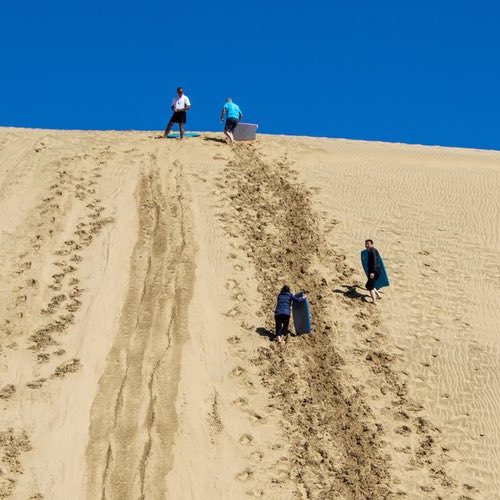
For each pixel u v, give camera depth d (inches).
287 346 837.8
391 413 774.5
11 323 828.6
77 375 773.9
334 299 911.7
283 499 677.3
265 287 916.6
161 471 688.4
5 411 730.8
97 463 689.6
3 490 658.8
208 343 828.0
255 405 765.3
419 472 717.3
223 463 704.4
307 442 733.9
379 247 1016.2
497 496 700.0
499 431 764.0
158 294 885.8
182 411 747.4
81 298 869.8
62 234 965.8
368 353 841.5
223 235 993.5
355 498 685.9
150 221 1008.2
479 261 1010.1
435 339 869.8
